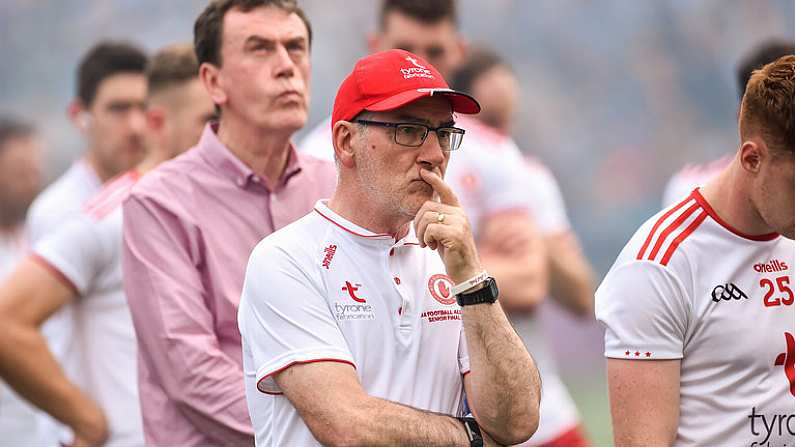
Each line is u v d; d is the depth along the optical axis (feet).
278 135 45.52
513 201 65.82
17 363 53.06
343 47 221.25
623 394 36.63
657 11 232.73
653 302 36.29
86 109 72.02
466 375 35.63
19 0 222.28
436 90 33.65
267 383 34.96
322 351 33.96
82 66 71.56
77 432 54.49
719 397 36.73
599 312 37.68
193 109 54.70
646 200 226.99
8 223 100.17
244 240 45.34
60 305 53.83
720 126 230.27
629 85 231.50
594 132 229.86
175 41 222.89
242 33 45.37
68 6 223.30
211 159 45.88
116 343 54.60
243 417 42.68
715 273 36.60
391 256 35.35
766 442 36.91
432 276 36.09
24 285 53.16
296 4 46.93
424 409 34.88
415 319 35.19
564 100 231.50
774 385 36.83
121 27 223.10
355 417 33.06
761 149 34.71
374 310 34.83
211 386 43.11
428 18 66.03
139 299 44.65
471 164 65.16
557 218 76.23
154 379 45.01
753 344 36.50
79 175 72.79
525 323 67.05
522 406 34.19
